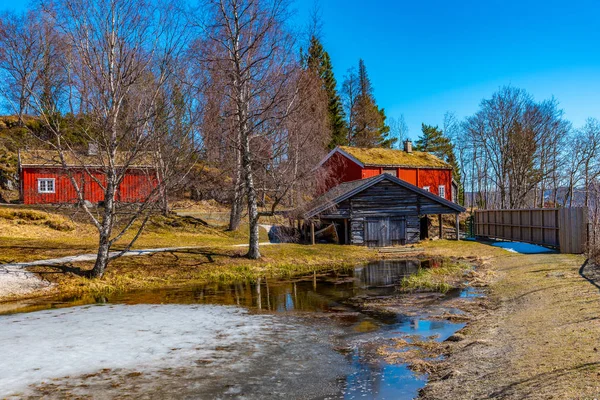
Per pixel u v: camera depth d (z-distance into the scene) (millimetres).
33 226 27781
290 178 22812
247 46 21859
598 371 5945
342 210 31500
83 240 25844
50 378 7945
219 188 32688
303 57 24812
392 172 42844
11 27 16719
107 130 18297
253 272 21750
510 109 50031
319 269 23266
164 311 13844
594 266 16281
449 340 9688
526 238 28156
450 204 34125
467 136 60344
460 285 16734
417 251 29172
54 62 16906
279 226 35156
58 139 17922
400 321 11922
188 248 24688
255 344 10008
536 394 5602
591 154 47156
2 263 19156
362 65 69812
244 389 7340
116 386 7535
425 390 6836
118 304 15070
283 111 22281
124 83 17688
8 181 40750
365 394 6988
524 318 10078
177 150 19906
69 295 16672
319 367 8375
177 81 18891
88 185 37375
